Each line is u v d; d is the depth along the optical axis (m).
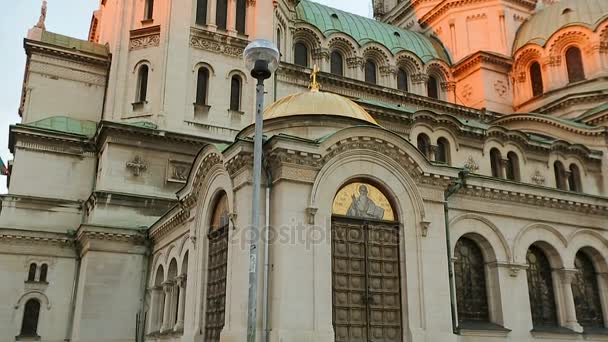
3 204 34.62
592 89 46.03
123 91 36.62
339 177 20.33
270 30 40.09
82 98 40.12
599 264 28.36
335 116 22.31
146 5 38.94
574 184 37.44
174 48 36.78
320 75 41.44
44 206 35.41
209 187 22.94
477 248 25.39
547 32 50.12
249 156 19.62
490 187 25.19
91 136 37.19
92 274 31.00
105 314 30.78
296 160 19.58
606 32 47.25
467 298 24.33
